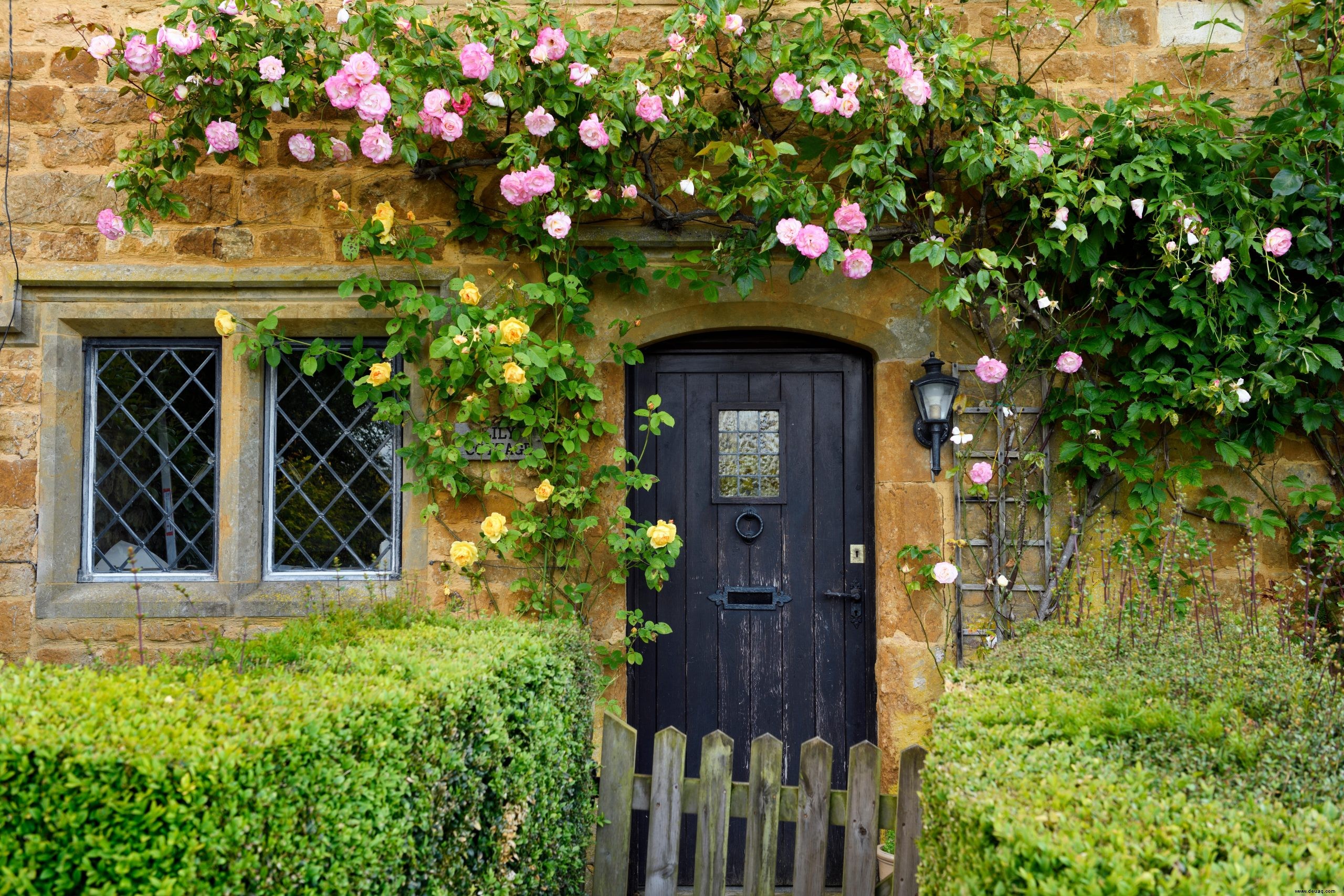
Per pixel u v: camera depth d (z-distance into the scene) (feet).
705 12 10.75
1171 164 11.22
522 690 8.00
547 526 11.62
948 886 5.10
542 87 11.00
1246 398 10.65
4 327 11.79
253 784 4.97
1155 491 11.42
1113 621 9.09
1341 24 11.31
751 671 12.64
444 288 12.01
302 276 11.97
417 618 10.12
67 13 11.50
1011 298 11.80
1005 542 11.80
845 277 12.13
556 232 10.79
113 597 11.83
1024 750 5.71
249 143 10.83
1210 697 6.40
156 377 12.54
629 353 11.84
